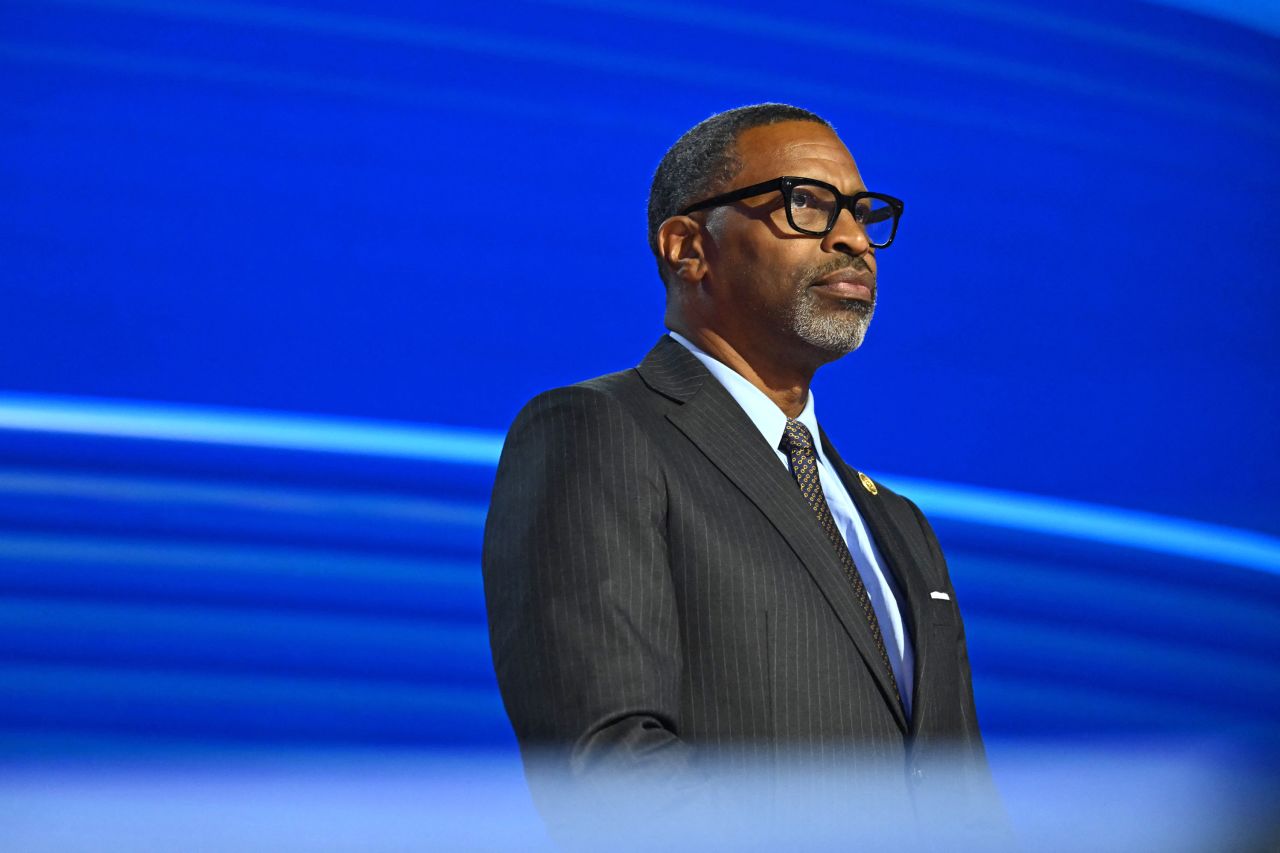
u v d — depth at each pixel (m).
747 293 6.35
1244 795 6.73
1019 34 19.48
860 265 6.39
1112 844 6.34
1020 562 18.08
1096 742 15.84
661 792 4.79
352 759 14.16
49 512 17.08
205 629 15.88
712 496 5.69
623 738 4.93
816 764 5.34
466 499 17.77
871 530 6.47
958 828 5.70
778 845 5.16
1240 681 17.11
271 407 17.81
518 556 5.42
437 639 16.30
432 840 5.85
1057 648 17.11
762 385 6.52
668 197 6.81
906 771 5.62
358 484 17.67
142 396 17.75
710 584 5.49
